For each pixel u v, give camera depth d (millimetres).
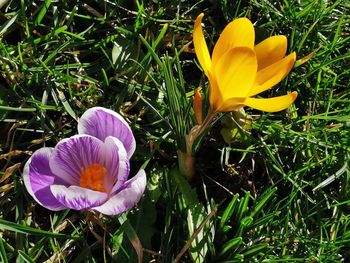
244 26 265
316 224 322
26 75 332
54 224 301
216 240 304
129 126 303
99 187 273
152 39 356
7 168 313
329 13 381
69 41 338
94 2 367
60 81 335
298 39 371
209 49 371
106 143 271
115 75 348
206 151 340
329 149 346
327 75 370
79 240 301
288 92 362
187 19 371
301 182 327
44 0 355
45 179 271
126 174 259
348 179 333
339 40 376
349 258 317
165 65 309
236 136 334
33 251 291
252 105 267
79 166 275
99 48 355
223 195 329
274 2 383
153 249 308
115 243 292
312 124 349
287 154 343
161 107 338
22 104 325
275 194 329
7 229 291
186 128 310
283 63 255
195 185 331
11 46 339
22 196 309
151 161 331
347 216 315
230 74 256
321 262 302
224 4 375
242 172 337
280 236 311
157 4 370
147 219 304
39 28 354
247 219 297
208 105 311
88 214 291
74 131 333
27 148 324
